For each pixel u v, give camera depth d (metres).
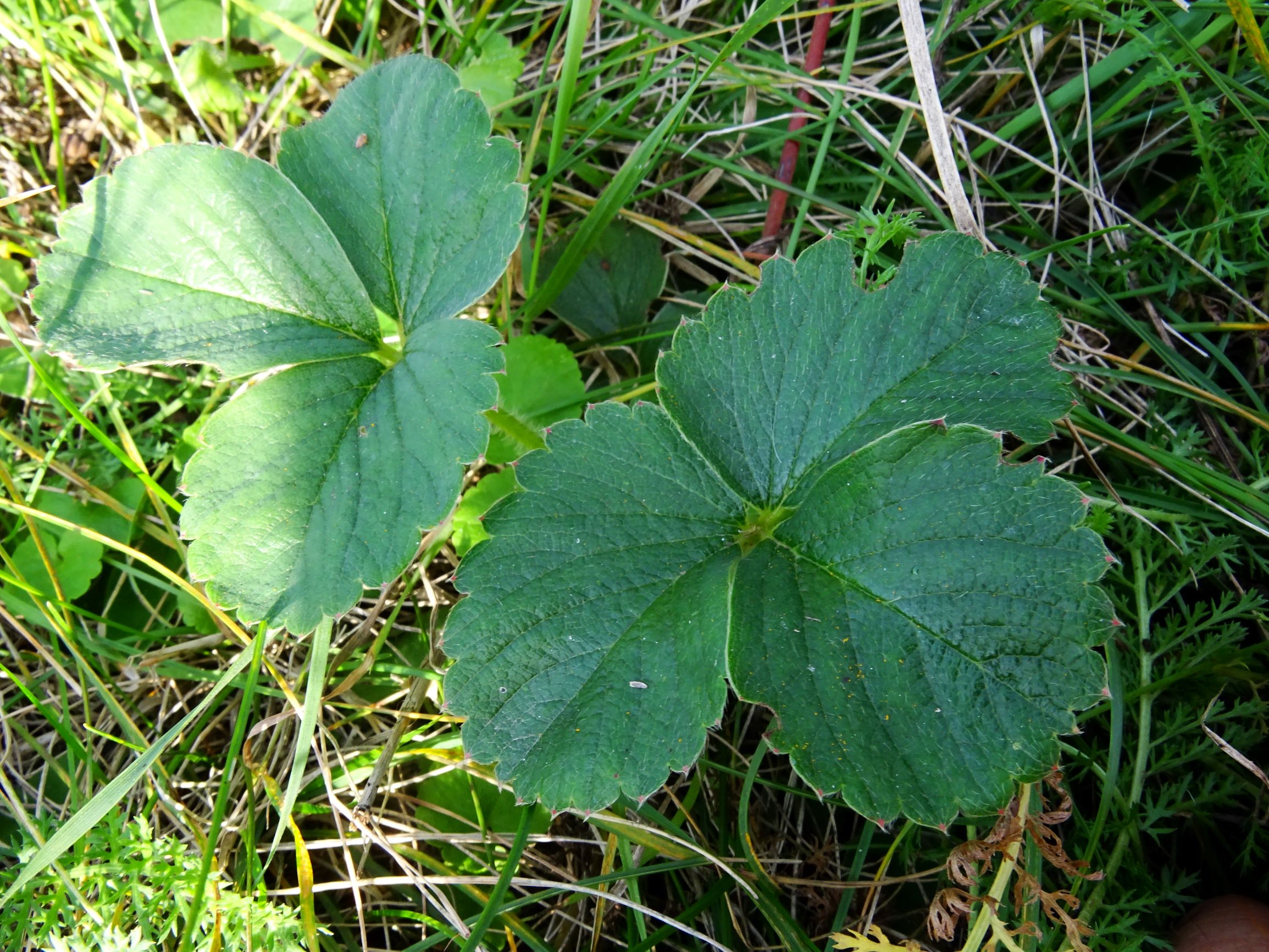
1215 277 0.22
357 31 0.26
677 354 0.18
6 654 0.22
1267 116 0.22
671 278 0.25
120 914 0.17
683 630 0.17
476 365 0.18
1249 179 0.21
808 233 0.24
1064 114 0.24
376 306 0.19
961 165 0.24
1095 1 0.21
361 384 0.18
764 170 0.25
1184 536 0.20
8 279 0.23
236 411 0.18
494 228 0.18
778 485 0.18
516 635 0.17
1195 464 0.20
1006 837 0.17
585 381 0.24
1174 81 0.21
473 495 0.21
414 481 0.17
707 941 0.18
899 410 0.18
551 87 0.24
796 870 0.20
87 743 0.20
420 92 0.19
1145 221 0.23
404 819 0.21
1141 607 0.20
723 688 0.16
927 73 0.21
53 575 0.21
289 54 0.25
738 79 0.24
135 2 0.25
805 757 0.16
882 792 0.16
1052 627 0.16
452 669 0.17
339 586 0.17
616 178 0.22
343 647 0.22
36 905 0.17
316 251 0.19
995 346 0.18
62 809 0.20
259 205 0.19
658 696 0.17
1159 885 0.18
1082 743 0.20
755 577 0.17
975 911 0.17
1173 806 0.18
